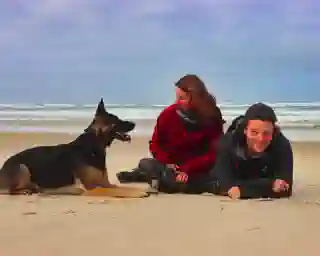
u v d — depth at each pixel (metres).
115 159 4.81
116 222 2.30
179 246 1.89
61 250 1.83
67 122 8.37
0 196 3.01
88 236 2.04
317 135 6.95
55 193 3.08
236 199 2.87
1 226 2.22
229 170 2.93
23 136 6.88
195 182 3.07
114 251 1.82
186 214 2.47
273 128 2.79
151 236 2.04
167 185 3.09
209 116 3.02
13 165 3.09
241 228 2.18
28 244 1.91
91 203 2.78
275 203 2.75
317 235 2.06
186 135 3.04
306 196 2.98
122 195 2.96
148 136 6.82
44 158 3.10
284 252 1.81
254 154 2.84
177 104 3.07
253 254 1.79
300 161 4.87
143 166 3.31
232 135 2.89
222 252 1.81
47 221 2.32
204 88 3.02
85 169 3.06
